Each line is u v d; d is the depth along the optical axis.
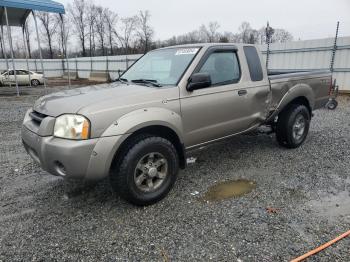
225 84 4.08
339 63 13.50
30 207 3.40
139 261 2.49
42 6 13.80
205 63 3.87
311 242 2.70
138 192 3.25
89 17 53.84
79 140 2.84
